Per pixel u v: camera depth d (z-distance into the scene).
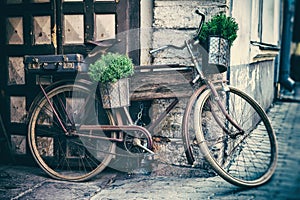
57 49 4.39
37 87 4.52
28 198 3.68
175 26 4.29
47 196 3.73
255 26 6.50
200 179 4.10
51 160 4.46
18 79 4.59
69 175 4.30
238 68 5.06
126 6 4.22
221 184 3.95
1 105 4.70
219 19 3.84
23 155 4.67
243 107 4.95
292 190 3.70
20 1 4.47
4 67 4.62
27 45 4.48
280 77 10.88
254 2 6.29
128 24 4.24
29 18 4.45
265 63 7.95
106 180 4.16
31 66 4.14
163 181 4.08
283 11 10.49
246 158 4.71
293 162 4.80
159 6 4.32
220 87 3.96
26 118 4.61
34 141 4.34
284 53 10.73
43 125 4.46
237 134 3.83
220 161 4.26
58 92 4.25
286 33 10.66
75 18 4.32
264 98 8.02
